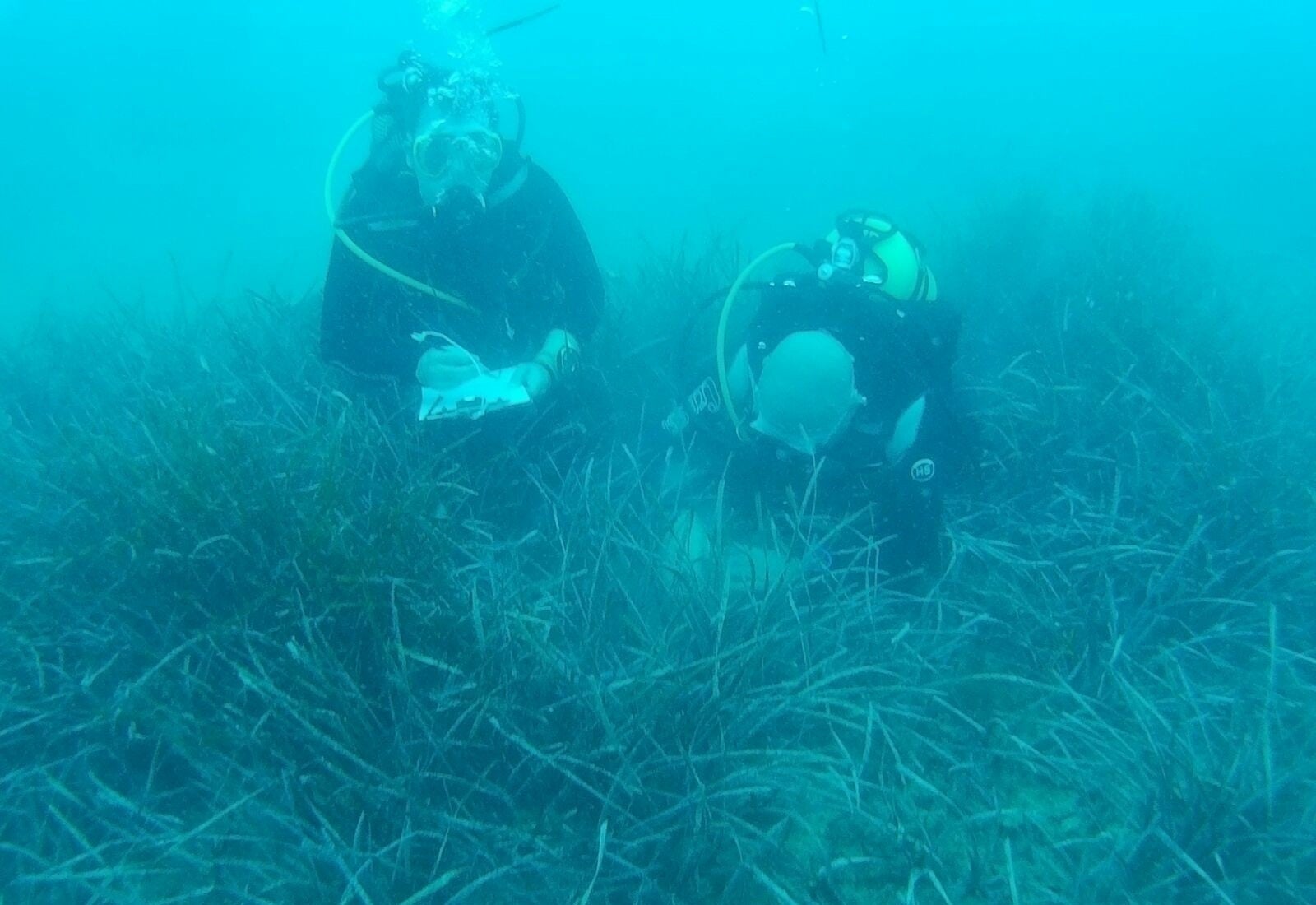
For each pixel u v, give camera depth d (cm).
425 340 337
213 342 507
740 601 259
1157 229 699
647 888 193
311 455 285
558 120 2158
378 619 226
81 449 299
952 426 292
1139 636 273
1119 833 220
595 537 287
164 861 212
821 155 1608
